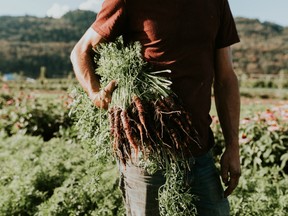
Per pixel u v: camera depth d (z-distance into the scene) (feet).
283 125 21.35
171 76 6.02
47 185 16.46
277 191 13.96
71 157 18.97
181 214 6.02
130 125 5.79
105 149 6.75
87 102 6.89
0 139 24.82
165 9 5.94
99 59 6.35
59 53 375.25
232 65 6.95
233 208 12.53
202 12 6.14
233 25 6.77
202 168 6.22
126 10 6.06
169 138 5.90
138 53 6.03
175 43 5.98
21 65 347.97
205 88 6.24
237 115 6.93
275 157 19.07
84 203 13.99
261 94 96.37
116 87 6.05
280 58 339.16
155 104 5.82
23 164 18.45
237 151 6.83
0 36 438.40
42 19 496.23
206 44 6.19
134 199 6.37
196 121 6.15
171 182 5.95
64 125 29.55
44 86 118.73
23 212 14.66
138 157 5.98
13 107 30.68
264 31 437.58
